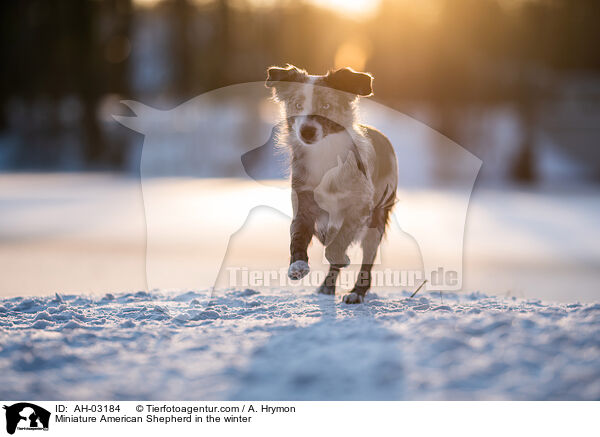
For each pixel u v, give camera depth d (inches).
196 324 214.5
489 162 2137.1
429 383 142.4
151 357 165.0
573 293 438.0
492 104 2524.6
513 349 157.6
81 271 486.6
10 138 2433.6
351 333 174.4
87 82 2412.6
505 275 536.1
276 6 2476.6
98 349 171.8
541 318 192.5
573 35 2628.0
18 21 2472.9
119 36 2630.4
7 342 172.2
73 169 2252.7
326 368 150.0
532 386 139.8
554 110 2454.5
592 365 147.5
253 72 2487.7
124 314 237.0
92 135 2372.0
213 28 2573.8
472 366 148.7
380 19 2289.6
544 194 1681.8
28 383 147.6
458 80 2289.6
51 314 236.4
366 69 2266.2
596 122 2413.9
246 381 148.2
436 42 2282.2
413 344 162.4
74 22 2440.9
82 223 884.6
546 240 800.9
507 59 2484.0
